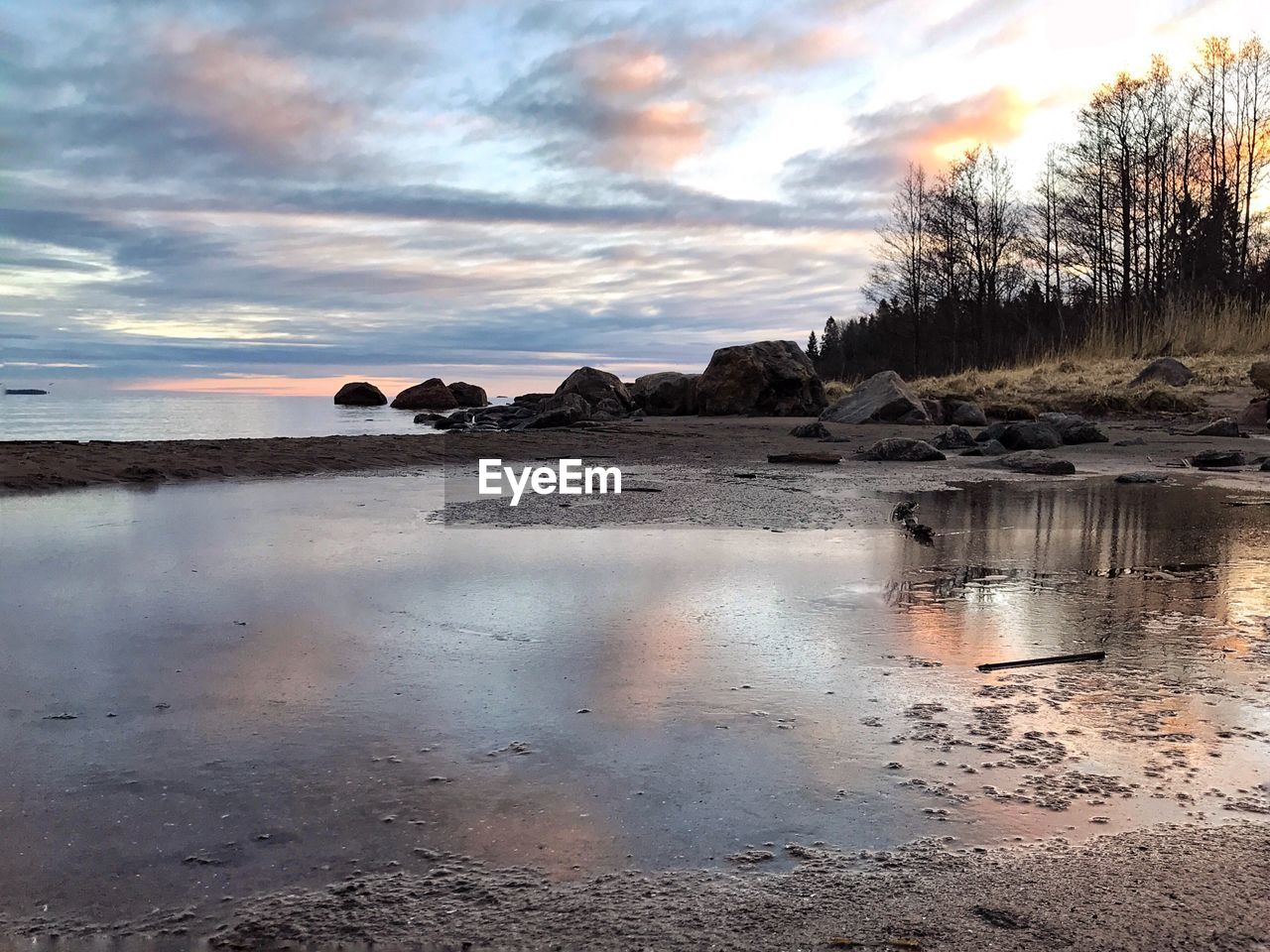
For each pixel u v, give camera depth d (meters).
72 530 6.27
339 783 2.40
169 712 2.91
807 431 15.12
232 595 4.45
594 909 1.82
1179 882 1.87
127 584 4.66
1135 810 2.24
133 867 1.99
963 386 24.23
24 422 20.89
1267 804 2.28
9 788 2.36
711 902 1.83
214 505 7.52
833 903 1.82
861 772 2.48
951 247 45.62
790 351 22.69
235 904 1.85
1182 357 25.41
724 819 2.21
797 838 2.11
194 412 27.91
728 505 7.71
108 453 10.23
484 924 1.77
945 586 4.71
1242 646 3.66
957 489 8.89
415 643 3.67
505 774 2.46
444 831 2.15
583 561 5.31
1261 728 2.79
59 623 3.93
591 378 23.84
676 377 23.67
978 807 2.26
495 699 3.03
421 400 32.84
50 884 1.93
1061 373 25.42
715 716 2.88
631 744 2.66
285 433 17.58
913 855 2.02
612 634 3.80
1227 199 41.03
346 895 1.88
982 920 1.74
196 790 2.36
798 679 3.24
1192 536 6.18
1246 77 40.34
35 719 2.84
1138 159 42.16
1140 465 11.12
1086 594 4.55
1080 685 3.18
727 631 3.86
